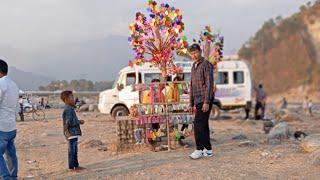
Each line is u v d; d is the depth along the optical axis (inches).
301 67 5196.9
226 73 1054.4
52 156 451.5
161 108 447.5
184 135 455.2
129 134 449.7
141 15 466.6
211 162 359.9
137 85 459.8
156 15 461.7
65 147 510.3
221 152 410.0
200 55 377.1
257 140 519.5
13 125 302.0
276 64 5467.5
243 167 337.7
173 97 450.6
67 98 358.6
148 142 451.8
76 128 359.9
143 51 468.4
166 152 428.1
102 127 733.9
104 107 884.6
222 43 676.1
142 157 402.9
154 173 329.4
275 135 514.9
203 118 377.4
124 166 365.7
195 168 338.3
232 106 1051.3
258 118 1029.2
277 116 1066.7
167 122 444.5
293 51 5428.2
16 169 312.0
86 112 1232.8
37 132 677.3
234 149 430.9
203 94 373.4
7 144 302.7
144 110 447.5
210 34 603.2
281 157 370.9
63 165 397.4
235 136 542.9
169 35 462.6
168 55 470.0
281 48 5575.8
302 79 5034.5
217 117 1048.2
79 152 452.4
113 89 895.1
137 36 466.3
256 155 385.4
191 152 420.2
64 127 358.9
